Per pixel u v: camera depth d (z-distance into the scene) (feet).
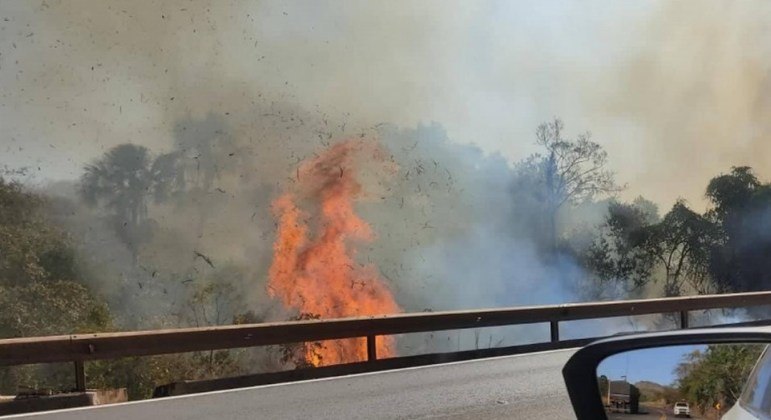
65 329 73.82
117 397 32.53
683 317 53.11
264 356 61.46
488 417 25.95
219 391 31.91
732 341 10.00
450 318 42.22
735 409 9.87
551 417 25.76
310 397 29.99
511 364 38.99
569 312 47.09
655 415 10.16
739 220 143.23
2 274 79.87
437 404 28.17
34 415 27.09
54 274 90.17
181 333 33.24
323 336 37.60
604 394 10.41
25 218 95.45
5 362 28.76
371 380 34.35
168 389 32.37
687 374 10.14
